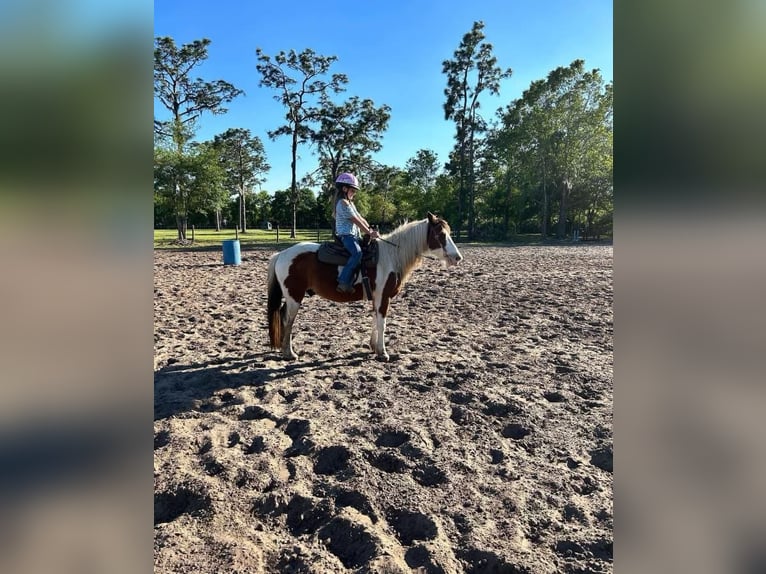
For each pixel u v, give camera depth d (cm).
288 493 280
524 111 3788
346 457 321
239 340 635
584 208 3903
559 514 264
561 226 3791
